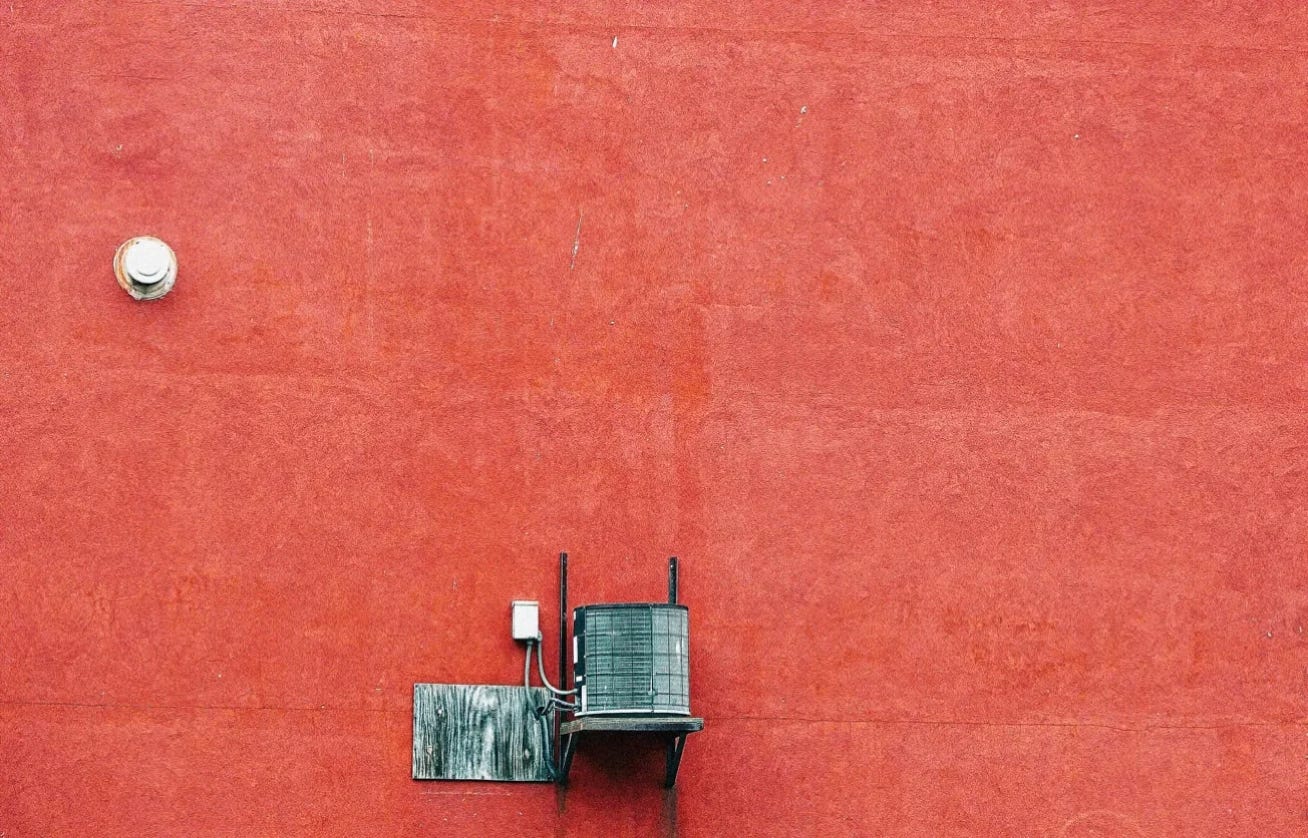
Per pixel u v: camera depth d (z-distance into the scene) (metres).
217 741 10.02
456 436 10.57
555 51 11.12
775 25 11.36
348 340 10.59
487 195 10.88
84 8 10.74
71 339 10.37
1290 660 10.95
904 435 10.95
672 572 10.53
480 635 10.36
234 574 10.23
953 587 10.80
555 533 10.53
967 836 10.48
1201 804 10.70
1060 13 11.63
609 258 10.91
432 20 11.04
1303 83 11.70
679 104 11.16
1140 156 11.50
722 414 10.82
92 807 9.86
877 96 11.35
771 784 10.39
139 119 10.66
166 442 10.34
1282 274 11.47
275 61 10.85
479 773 10.18
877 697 10.59
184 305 10.49
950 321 11.13
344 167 10.79
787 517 10.74
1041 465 11.03
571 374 10.74
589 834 10.22
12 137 10.53
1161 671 10.84
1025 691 10.72
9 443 10.21
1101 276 11.32
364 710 10.18
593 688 9.80
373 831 10.04
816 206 11.16
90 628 10.06
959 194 11.30
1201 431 11.20
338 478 10.42
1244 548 11.09
